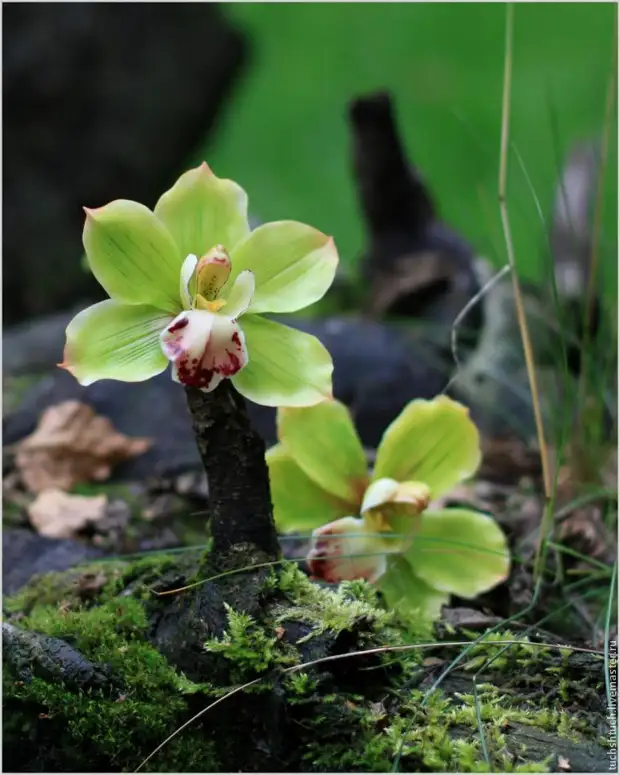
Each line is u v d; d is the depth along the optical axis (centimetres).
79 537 121
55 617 108
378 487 108
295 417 109
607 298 130
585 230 136
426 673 106
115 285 103
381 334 146
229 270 103
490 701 105
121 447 129
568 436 125
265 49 362
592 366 125
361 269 175
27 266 250
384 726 103
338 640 103
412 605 109
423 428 109
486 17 351
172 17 264
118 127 259
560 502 123
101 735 104
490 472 129
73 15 248
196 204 105
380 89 163
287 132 355
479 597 112
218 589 105
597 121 164
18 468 128
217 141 320
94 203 260
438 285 161
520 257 155
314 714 103
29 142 248
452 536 109
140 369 103
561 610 110
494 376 134
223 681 104
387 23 373
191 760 104
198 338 101
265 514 105
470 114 299
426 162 246
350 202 318
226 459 105
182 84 268
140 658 105
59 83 247
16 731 105
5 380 147
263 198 329
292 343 104
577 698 105
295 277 105
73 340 103
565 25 335
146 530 122
